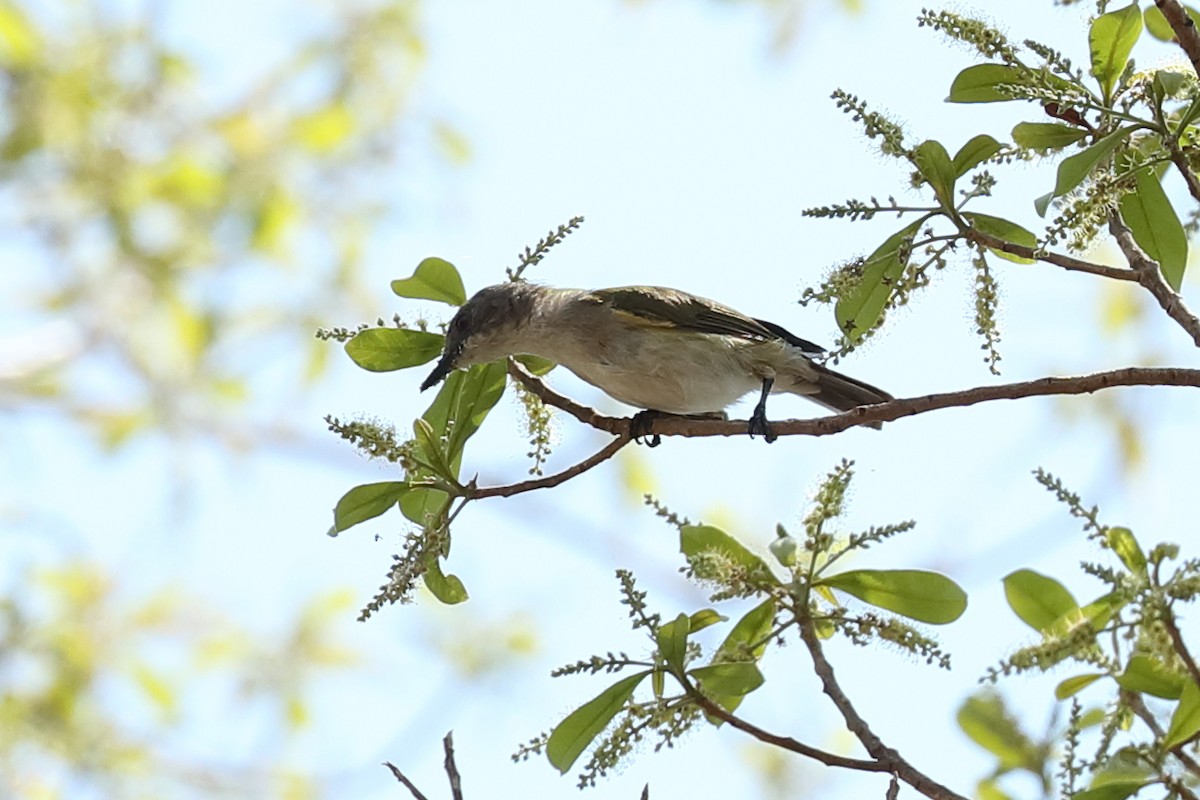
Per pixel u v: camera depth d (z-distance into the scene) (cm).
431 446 782
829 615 727
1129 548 699
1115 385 705
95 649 1638
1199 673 656
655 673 707
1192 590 659
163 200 1764
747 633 746
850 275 732
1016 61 716
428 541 759
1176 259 739
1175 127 727
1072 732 706
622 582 699
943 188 730
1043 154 731
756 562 740
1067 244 693
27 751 1577
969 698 790
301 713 1641
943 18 720
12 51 1734
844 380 1105
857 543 720
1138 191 744
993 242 727
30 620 1630
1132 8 704
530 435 881
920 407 745
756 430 830
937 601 735
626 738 682
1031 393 716
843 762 679
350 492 774
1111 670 729
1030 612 809
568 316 1085
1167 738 682
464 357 1048
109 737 1605
